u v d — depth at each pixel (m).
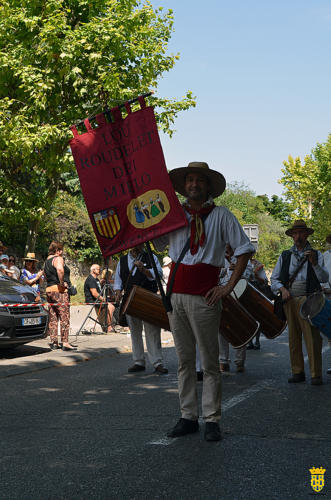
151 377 8.23
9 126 14.48
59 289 11.05
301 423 5.30
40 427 5.39
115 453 4.46
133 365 8.84
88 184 5.32
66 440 4.91
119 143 5.25
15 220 16.20
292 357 7.62
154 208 5.05
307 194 57.06
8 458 4.44
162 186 5.03
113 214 5.23
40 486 3.79
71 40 14.73
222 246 4.88
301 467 4.04
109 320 14.67
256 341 11.34
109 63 15.41
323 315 7.14
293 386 7.27
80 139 5.35
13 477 3.99
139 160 5.16
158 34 16.64
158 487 3.70
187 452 4.43
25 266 14.09
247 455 4.33
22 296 10.78
